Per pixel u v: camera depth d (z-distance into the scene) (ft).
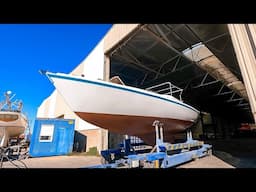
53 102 47.26
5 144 20.08
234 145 26.66
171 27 19.31
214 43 21.89
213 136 51.88
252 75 8.42
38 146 22.41
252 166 11.28
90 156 21.40
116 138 23.00
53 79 9.68
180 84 38.42
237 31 9.86
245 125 55.42
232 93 43.86
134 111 11.96
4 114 20.04
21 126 22.31
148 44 23.52
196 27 19.22
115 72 33.01
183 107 15.44
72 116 32.73
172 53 26.22
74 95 10.12
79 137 28.43
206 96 47.34
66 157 21.09
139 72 33.58
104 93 10.53
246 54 8.96
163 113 13.58
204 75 33.78
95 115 11.22
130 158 10.39
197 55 25.54
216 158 15.30
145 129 14.35
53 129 24.56
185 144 14.37
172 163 11.21
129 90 11.31
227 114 72.02
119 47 22.35
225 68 28.45
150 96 12.39
